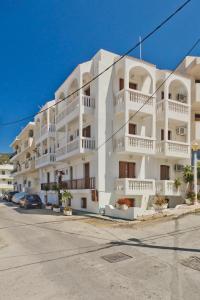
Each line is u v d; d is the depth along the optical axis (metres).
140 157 21.70
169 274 6.68
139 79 22.62
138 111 20.48
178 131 23.25
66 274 6.93
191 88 24.23
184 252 8.60
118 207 18.53
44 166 33.00
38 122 36.81
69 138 25.53
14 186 64.12
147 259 8.00
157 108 22.23
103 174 20.44
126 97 20.05
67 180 27.00
